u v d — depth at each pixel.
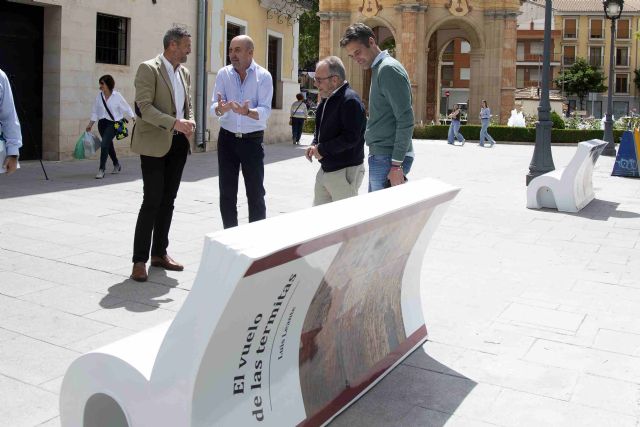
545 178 10.78
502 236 8.64
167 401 2.67
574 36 90.38
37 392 3.85
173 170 6.32
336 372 3.66
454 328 5.14
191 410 2.59
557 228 9.30
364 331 4.02
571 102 90.00
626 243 8.38
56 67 14.27
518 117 36.81
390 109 5.42
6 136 5.15
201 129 18.78
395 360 4.35
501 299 5.91
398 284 4.44
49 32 14.25
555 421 3.71
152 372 2.69
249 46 6.64
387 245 3.76
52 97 14.36
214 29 19.00
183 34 6.12
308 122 35.31
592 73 87.56
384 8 41.75
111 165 14.44
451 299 5.88
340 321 3.66
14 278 5.96
